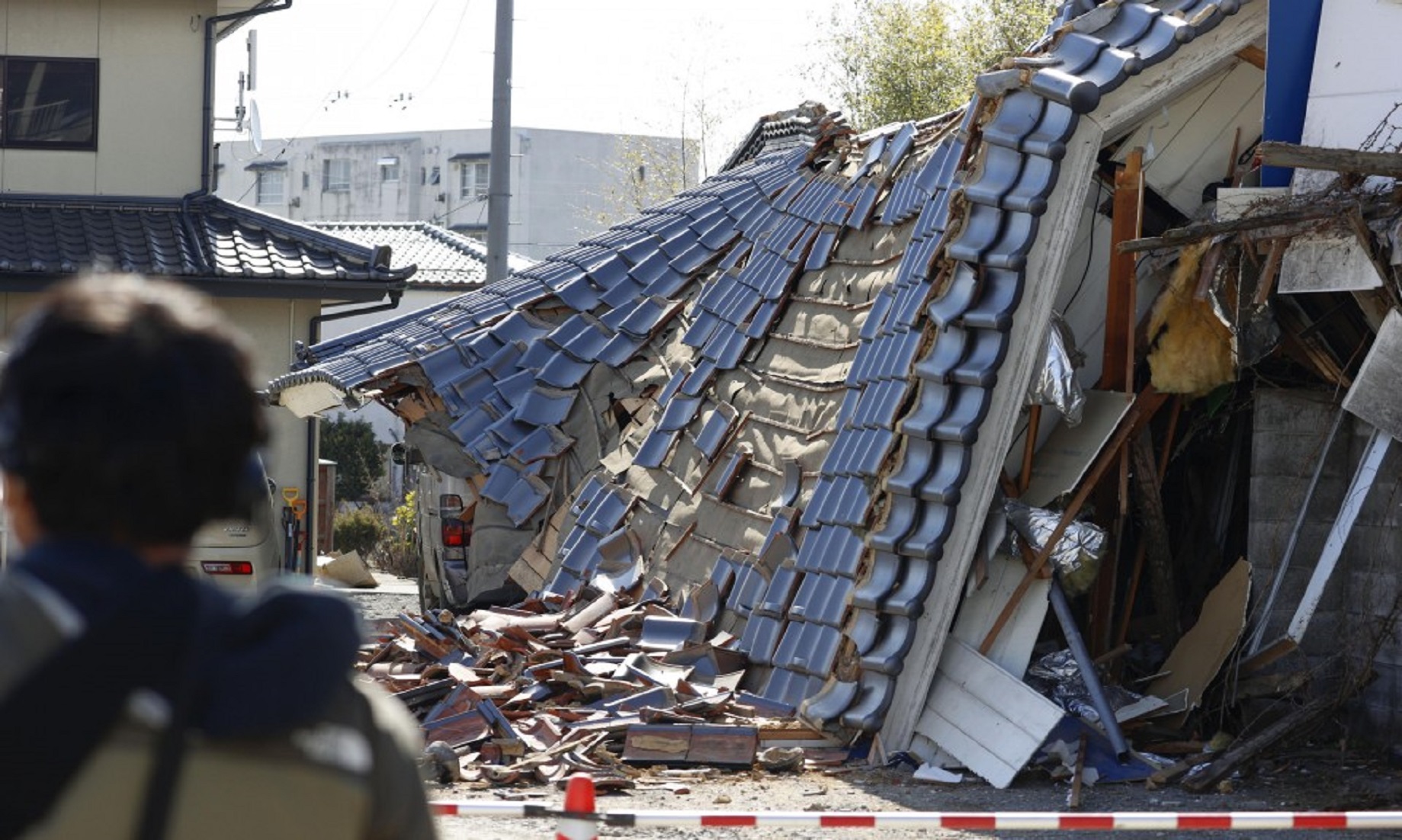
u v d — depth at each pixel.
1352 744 12.12
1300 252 11.56
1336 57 11.80
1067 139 12.08
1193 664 12.47
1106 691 12.48
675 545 16.36
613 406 19.81
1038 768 11.60
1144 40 12.45
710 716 12.73
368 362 21.77
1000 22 46.88
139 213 27.91
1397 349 11.03
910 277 14.21
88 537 2.45
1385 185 11.21
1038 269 12.16
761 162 24.02
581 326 20.92
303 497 26.56
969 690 12.02
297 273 25.89
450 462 19.98
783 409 16.06
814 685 12.77
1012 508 12.33
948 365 12.35
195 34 28.48
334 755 2.48
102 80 28.27
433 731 12.41
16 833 2.27
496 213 31.53
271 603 2.50
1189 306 12.36
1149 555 13.16
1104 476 13.18
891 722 12.16
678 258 21.16
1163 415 13.69
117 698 2.31
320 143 96.94
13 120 28.14
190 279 25.70
